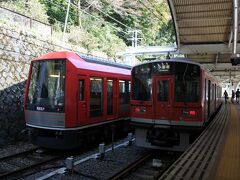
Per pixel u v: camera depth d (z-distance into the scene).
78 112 10.49
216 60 27.61
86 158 9.84
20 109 13.18
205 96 10.60
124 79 13.87
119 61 26.33
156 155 10.73
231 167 6.14
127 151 11.09
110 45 26.00
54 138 10.39
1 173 8.27
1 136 12.00
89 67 11.20
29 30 14.27
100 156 9.91
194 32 19.91
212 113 15.16
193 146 8.25
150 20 37.41
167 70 10.12
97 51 22.45
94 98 11.48
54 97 10.37
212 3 15.94
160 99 10.19
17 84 13.07
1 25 12.42
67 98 10.16
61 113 10.16
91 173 8.36
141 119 10.48
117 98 13.19
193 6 16.39
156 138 10.23
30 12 19.77
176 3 16.19
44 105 10.50
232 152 7.51
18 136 12.87
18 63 13.20
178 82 9.99
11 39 12.88
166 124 10.05
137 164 9.03
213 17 17.48
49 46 15.50
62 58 10.40
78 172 8.31
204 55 25.91
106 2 33.25
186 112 9.83
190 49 22.36
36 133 10.82
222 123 13.83
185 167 6.15
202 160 6.71
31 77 11.09
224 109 24.08
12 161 9.52
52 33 18.69
